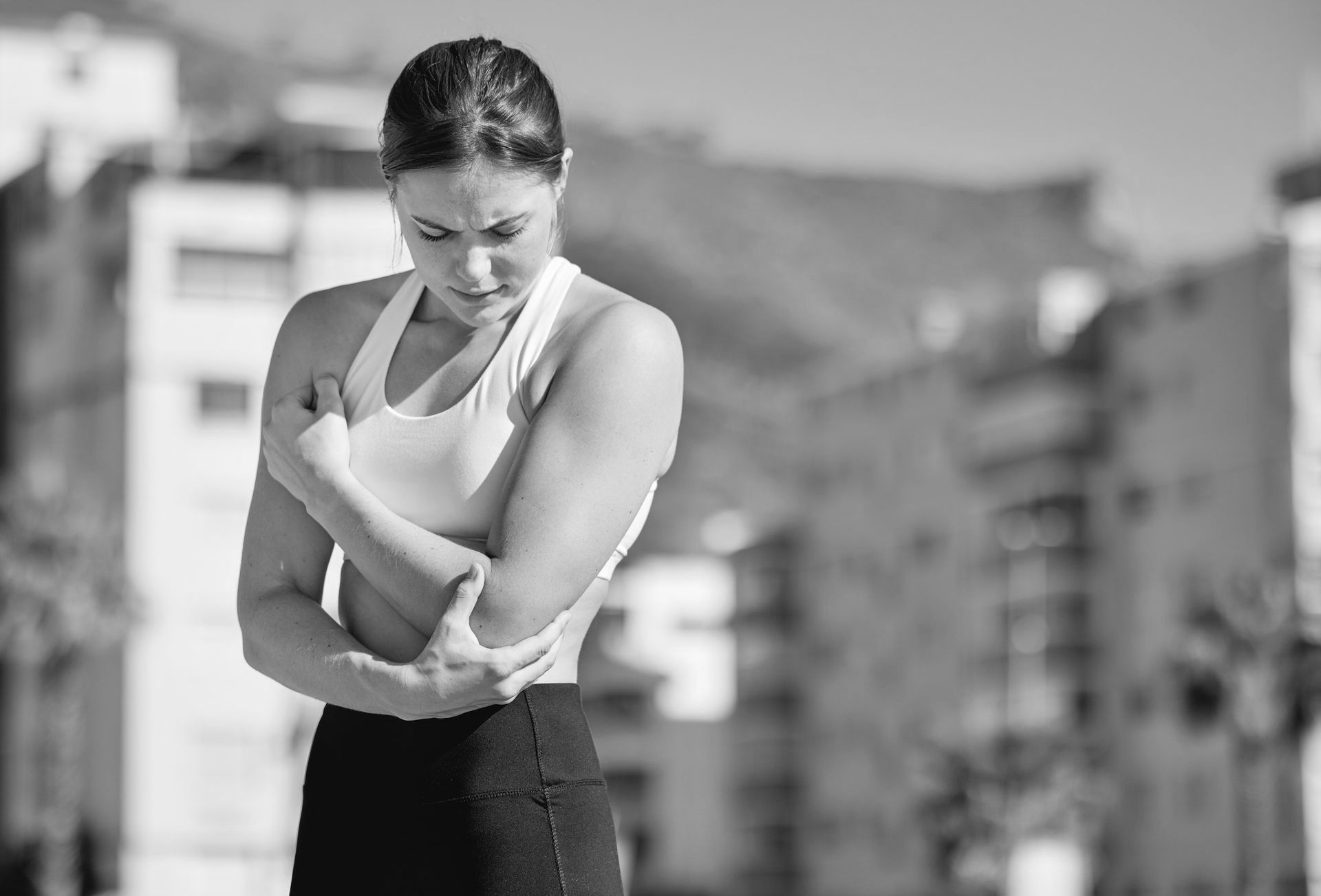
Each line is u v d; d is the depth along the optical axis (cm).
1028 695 11194
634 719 13650
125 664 9556
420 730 464
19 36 11519
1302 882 8856
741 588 13850
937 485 12250
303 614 479
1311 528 9894
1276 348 10025
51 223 10531
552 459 457
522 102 442
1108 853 10644
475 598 448
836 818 13138
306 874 474
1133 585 10956
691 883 13550
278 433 481
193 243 9706
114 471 9838
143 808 9525
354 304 500
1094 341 11238
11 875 9844
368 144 9706
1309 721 8125
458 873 456
